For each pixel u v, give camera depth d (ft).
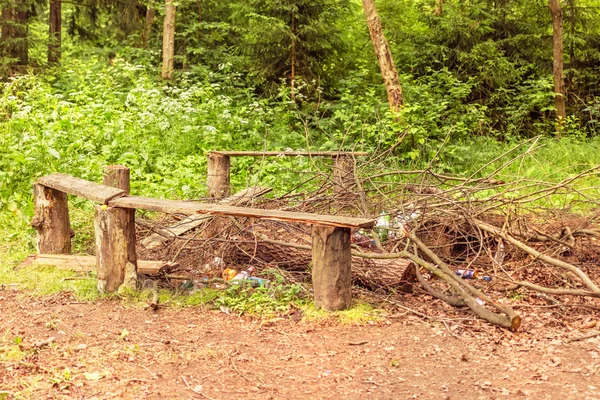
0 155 28.68
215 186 26.53
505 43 54.24
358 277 19.16
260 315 17.12
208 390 13.08
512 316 15.98
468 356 14.65
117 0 62.85
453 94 45.32
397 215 21.79
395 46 54.24
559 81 50.75
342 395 12.87
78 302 18.13
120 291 18.21
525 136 50.47
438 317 16.92
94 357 14.55
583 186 33.91
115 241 18.40
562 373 13.73
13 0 56.29
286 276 19.17
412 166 37.22
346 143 40.11
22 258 21.77
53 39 60.80
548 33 59.41
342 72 51.03
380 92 50.26
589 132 54.90
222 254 20.21
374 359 14.52
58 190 21.38
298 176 32.65
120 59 46.91
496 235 21.08
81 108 37.45
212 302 17.99
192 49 53.47
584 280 17.54
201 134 37.73
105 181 22.82
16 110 36.94
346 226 16.48
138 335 15.89
